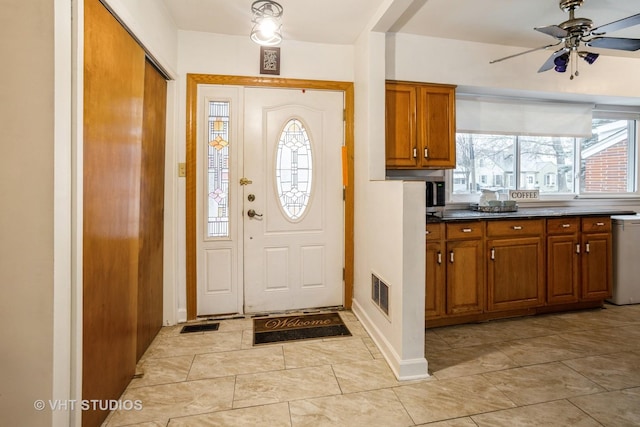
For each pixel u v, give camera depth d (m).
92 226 1.40
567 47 2.33
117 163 1.62
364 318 2.62
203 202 2.75
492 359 2.14
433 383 1.87
